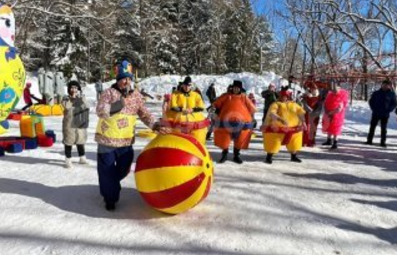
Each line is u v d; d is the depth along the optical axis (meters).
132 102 5.45
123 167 5.47
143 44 43.91
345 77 23.58
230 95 8.70
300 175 7.68
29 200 5.79
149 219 5.17
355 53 36.09
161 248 4.34
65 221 5.04
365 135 14.02
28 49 33.22
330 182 7.21
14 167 7.81
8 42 9.52
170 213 5.29
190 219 5.18
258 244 4.49
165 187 4.92
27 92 18.48
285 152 10.17
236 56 54.09
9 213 5.25
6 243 4.38
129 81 5.38
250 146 11.09
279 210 5.60
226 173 7.72
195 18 52.22
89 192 6.25
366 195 6.44
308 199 6.13
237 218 5.25
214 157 9.36
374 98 11.65
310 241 4.61
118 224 4.99
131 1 21.48
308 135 11.01
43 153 9.30
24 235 4.60
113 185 5.38
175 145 5.09
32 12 18.59
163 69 48.75
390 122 17.64
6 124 10.38
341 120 10.76
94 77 43.91
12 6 16.11
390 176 7.78
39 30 26.95
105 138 5.32
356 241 4.64
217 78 39.56
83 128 7.94
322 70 31.48
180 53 50.19
